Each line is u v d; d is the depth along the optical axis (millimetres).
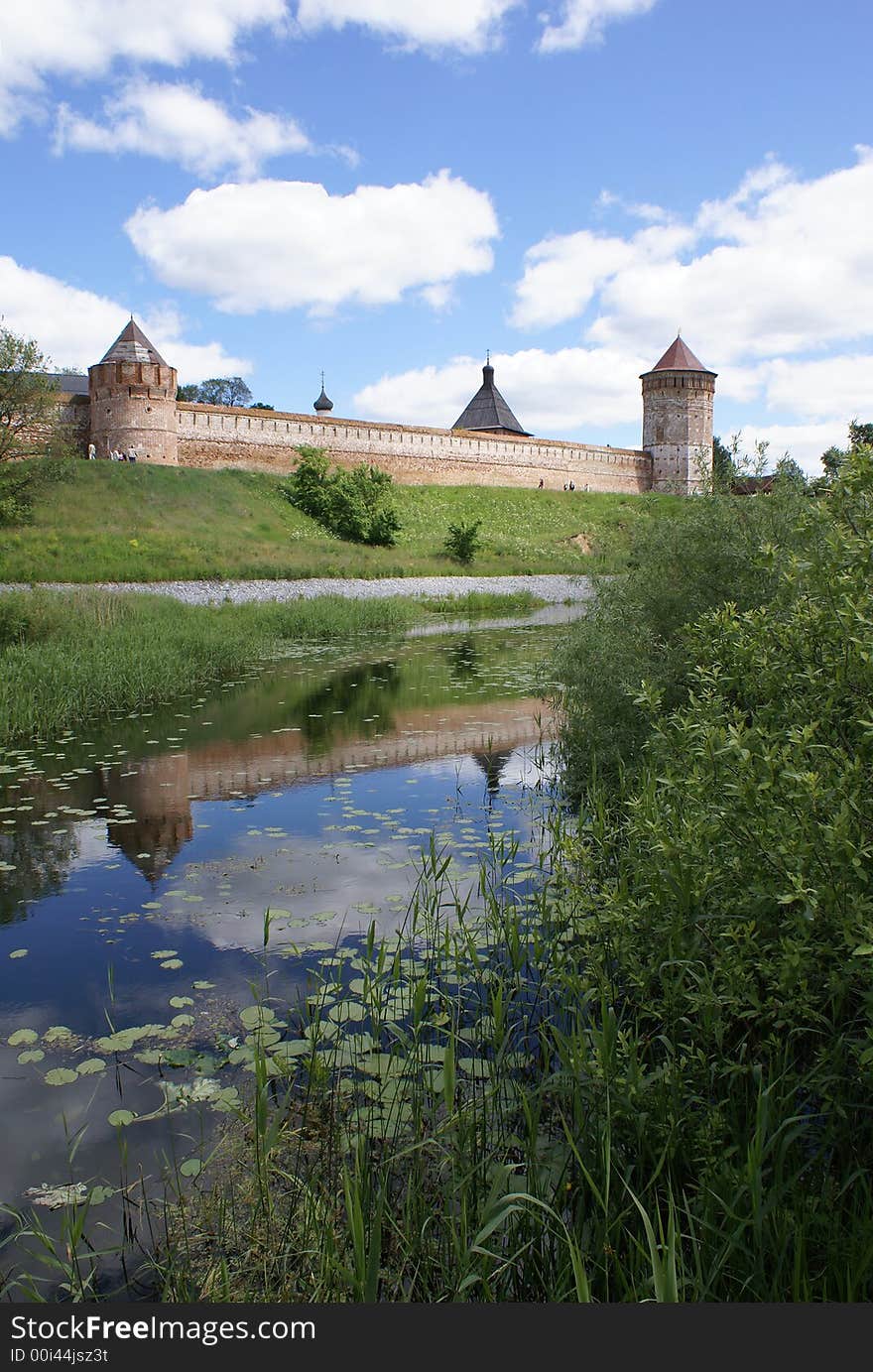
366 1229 2584
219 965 4336
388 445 53062
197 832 6445
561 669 7348
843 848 2254
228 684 13578
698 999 2672
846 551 2635
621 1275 2270
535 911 4719
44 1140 3041
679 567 6820
